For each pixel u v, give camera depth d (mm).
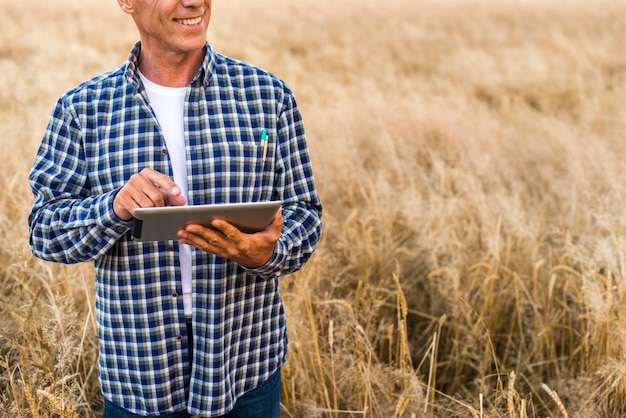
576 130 6609
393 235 4281
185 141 1697
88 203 1647
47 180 1701
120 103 1701
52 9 17828
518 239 3939
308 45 14180
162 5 1597
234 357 1780
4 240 3582
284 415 2717
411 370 2684
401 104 7164
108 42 13180
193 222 1457
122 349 1740
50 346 2482
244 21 17375
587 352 3029
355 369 2738
